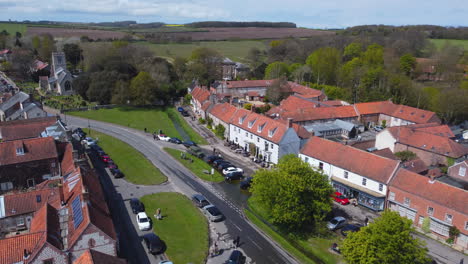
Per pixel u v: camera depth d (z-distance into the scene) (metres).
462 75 137.88
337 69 149.88
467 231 46.22
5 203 42.97
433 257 45.22
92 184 45.19
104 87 114.44
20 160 54.91
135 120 102.44
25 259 33.09
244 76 162.75
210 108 98.38
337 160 62.38
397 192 53.75
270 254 44.53
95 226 35.78
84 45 176.12
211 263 41.75
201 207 54.84
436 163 72.62
